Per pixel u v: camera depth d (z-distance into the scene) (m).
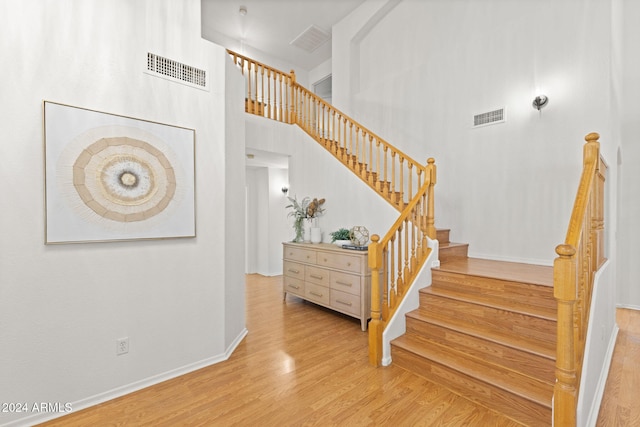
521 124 3.61
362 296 3.42
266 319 3.81
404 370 2.52
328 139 4.65
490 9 4.06
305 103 5.15
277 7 5.58
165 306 2.41
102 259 2.12
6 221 1.78
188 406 2.05
